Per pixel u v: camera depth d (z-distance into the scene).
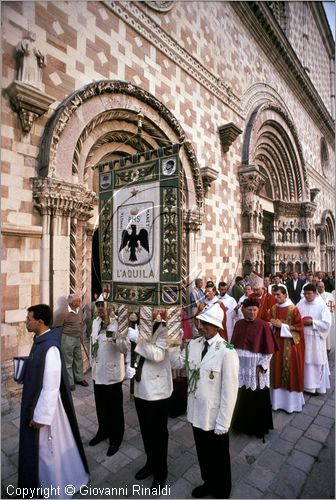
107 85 6.09
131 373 3.53
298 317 4.83
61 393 2.90
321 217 22.17
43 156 5.23
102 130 6.39
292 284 10.65
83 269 6.04
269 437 3.96
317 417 4.54
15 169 4.94
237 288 7.50
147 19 7.68
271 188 15.75
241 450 3.66
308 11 20.89
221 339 2.94
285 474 3.24
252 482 3.11
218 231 9.91
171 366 3.22
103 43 6.54
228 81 11.25
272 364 4.84
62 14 5.75
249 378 3.92
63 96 5.70
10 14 4.96
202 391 2.83
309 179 20.20
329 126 23.58
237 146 11.56
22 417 2.73
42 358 2.71
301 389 4.71
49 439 2.76
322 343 5.41
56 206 5.23
